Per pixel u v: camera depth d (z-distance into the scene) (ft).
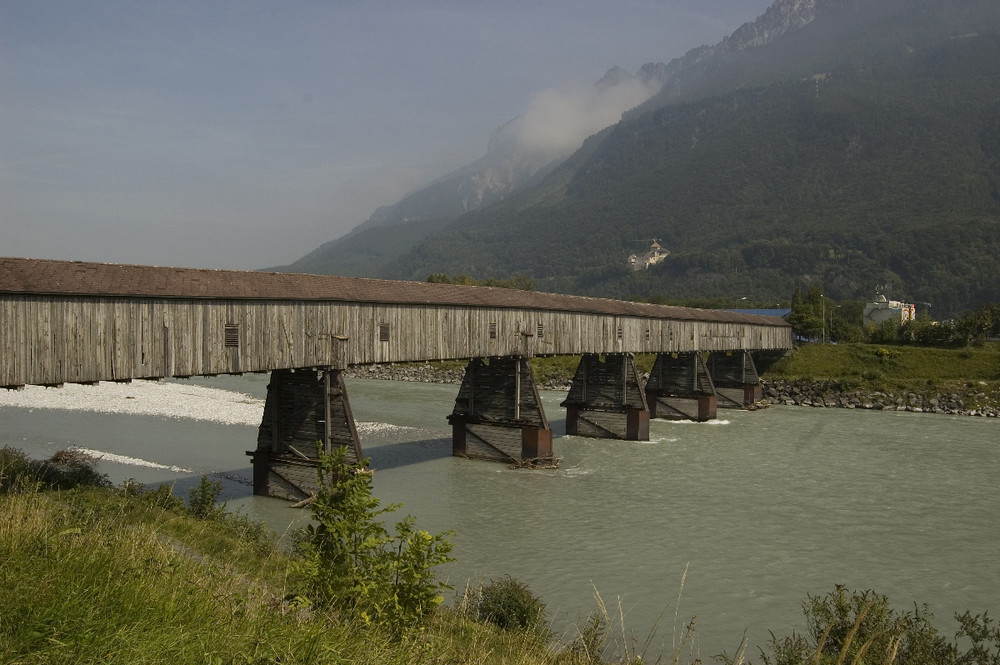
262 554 47.75
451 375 261.24
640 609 58.13
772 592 62.75
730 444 142.51
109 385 205.87
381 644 22.77
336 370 90.12
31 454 109.70
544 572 66.23
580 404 153.38
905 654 37.11
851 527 83.41
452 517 85.20
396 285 110.52
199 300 77.46
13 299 62.85
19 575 21.09
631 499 95.35
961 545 77.25
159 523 47.60
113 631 18.52
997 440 148.46
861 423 175.11
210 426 146.41
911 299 598.34
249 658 18.88
